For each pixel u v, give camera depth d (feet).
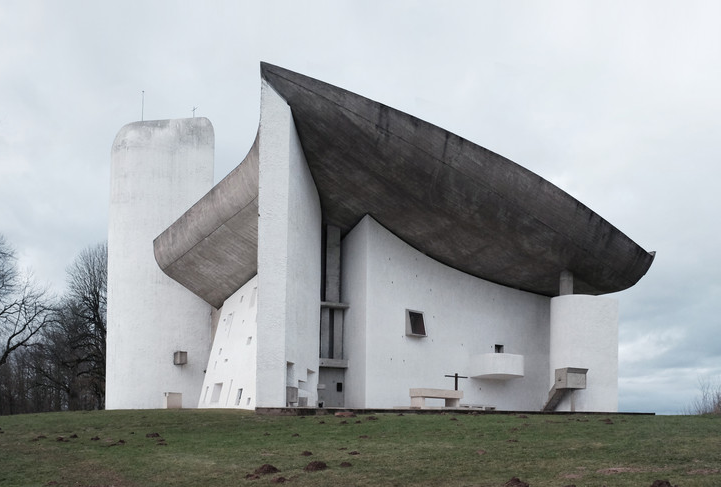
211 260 98.58
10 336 140.97
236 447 49.11
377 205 90.43
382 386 90.99
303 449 47.55
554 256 95.14
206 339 114.21
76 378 149.28
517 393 102.27
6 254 136.15
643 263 99.45
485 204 87.10
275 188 75.82
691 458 40.91
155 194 116.37
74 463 45.73
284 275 74.59
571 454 43.60
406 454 44.75
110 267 116.16
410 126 80.64
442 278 99.35
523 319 104.99
